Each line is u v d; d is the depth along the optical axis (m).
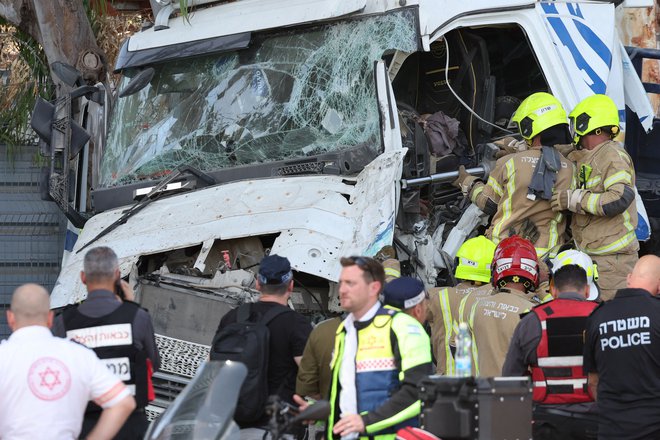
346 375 11.07
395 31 17.05
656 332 12.05
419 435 10.22
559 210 16.88
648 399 12.08
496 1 18.23
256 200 16.50
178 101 19.06
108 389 10.54
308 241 15.23
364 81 17.20
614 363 12.20
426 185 17.38
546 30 18.70
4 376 10.23
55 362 10.33
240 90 18.50
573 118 17.33
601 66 19.20
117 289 12.82
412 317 11.27
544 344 12.77
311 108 17.72
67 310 12.16
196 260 15.77
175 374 15.02
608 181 16.67
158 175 18.75
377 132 16.91
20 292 10.55
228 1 19.25
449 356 14.26
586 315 12.74
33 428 10.18
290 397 13.09
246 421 12.64
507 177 16.92
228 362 10.20
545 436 12.91
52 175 18.66
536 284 14.31
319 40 17.89
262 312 13.05
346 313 13.25
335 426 10.70
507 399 10.55
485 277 14.80
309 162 17.25
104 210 18.83
